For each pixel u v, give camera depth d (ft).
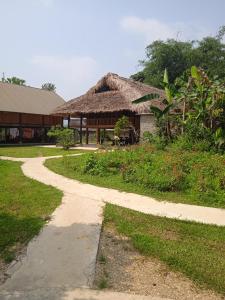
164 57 152.05
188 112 49.26
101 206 25.96
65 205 26.05
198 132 44.09
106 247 18.31
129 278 15.02
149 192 30.60
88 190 31.42
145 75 161.27
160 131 51.44
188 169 33.73
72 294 13.55
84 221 22.24
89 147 81.30
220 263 16.65
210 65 148.66
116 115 81.25
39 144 106.63
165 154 39.17
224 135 41.70
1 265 16.01
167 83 49.75
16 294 13.48
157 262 16.66
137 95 71.67
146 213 24.63
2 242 18.39
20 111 104.27
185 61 152.35
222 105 45.34
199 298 13.64
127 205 26.68
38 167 44.98
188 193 29.96
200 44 156.87
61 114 87.51
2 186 32.27
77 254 17.11
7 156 59.82
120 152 43.42
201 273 15.48
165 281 14.87
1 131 104.06
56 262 16.24
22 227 20.76
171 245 18.62
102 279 14.79
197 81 47.34
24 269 15.53
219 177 30.73
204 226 22.17
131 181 33.55
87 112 78.48
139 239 19.30
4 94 108.47
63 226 21.24
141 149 43.91
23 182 34.30
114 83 80.94
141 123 69.87
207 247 18.78
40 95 122.93
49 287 14.03
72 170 41.16
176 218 23.63
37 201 26.94
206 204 27.40
